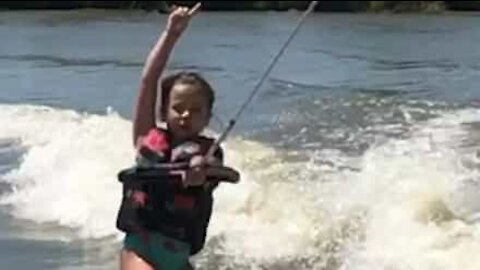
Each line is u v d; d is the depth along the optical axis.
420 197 8.45
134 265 4.81
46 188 10.01
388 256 7.65
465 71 19.91
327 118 13.99
